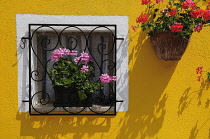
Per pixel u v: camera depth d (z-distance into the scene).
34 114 2.25
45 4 2.26
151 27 2.28
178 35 2.05
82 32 2.23
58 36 2.22
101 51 2.41
